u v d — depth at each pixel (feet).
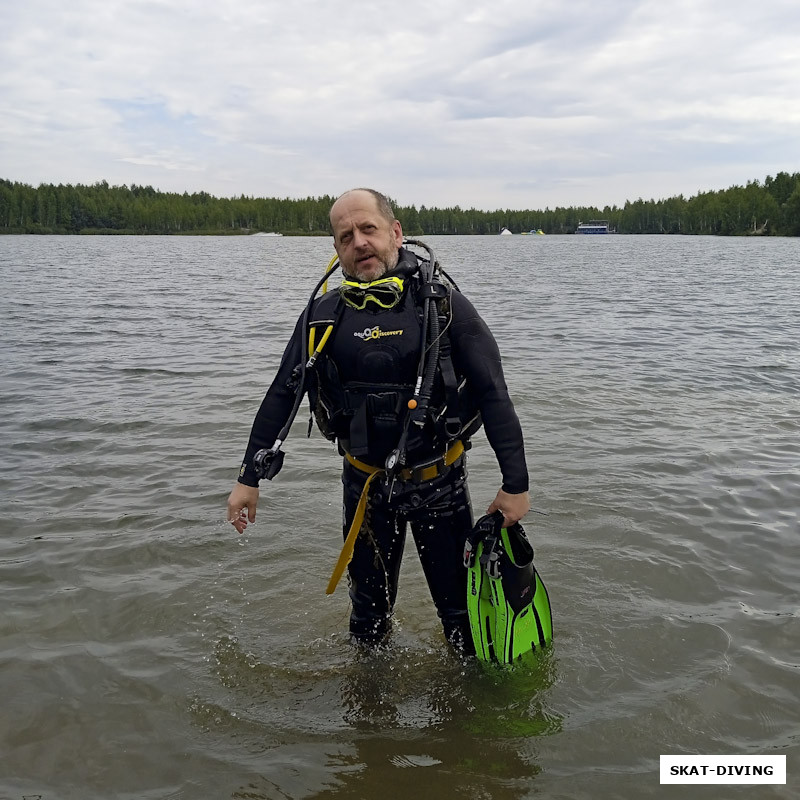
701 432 20.97
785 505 15.44
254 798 7.80
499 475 17.67
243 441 20.30
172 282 82.17
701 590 12.05
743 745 8.51
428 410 8.98
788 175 399.24
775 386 27.02
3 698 9.37
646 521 14.67
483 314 51.08
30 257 144.46
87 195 485.97
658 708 9.14
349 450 9.60
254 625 11.31
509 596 9.90
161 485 16.98
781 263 131.23
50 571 12.80
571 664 10.11
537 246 262.06
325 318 9.20
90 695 9.52
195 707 9.35
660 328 43.57
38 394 25.77
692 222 448.65
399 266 9.22
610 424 21.90
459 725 9.01
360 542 10.10
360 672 10.15
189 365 31.19
